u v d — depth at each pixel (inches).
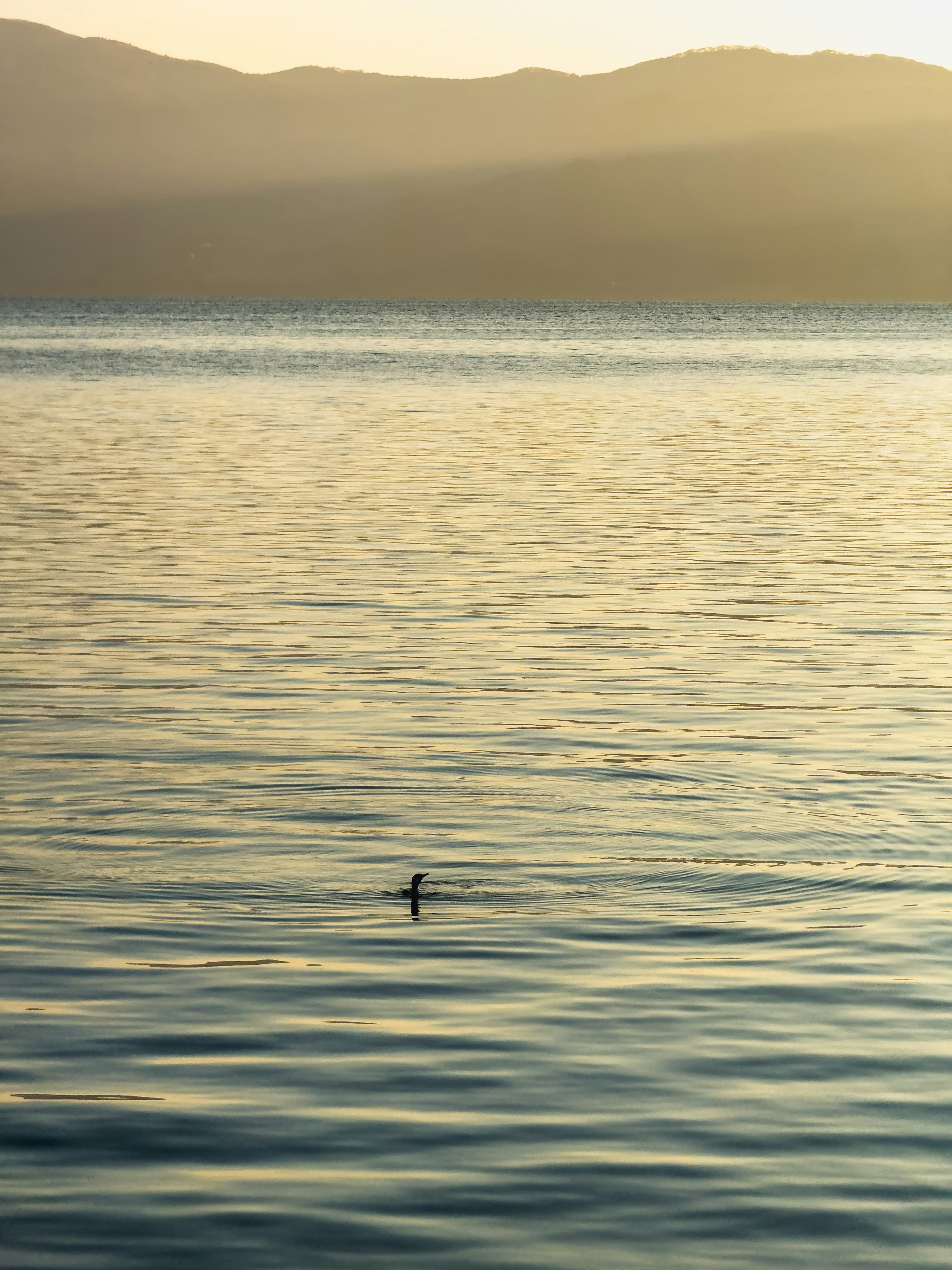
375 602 1569.9
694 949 698.8
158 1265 460.1
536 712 1147.9
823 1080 571.5
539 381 5644.7
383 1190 498.3
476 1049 596.4
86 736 1073.5
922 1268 459.2
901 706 1169.4
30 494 2363.4
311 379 5625.0
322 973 669.3
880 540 1987.0
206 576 1704.0
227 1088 565.3
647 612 1531.7
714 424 3774.6
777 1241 471.8
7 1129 534.6
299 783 960.9
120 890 772.6
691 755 1030.4
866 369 6614.2
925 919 735.7
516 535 2016.5
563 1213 485.7
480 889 775.7
